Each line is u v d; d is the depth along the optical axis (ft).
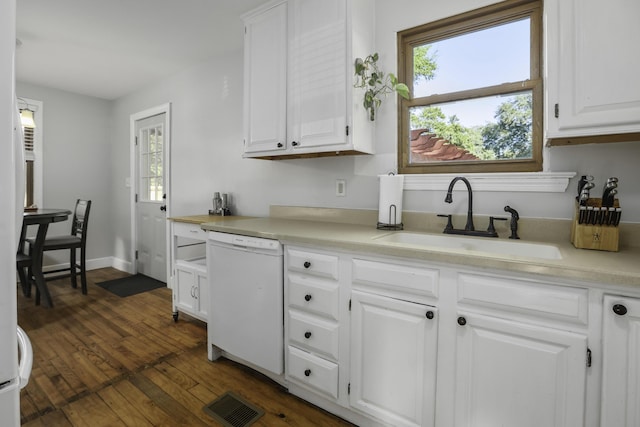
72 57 9.70
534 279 3.52
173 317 8.75
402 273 4.29
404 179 6.30
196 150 10.51
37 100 12.21
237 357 6.51
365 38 6.24
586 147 4.80
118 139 13.82
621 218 4.60
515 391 3.66
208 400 5.54
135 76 11.34
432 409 4.17
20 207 2.01
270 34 6.89
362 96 6.17
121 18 7.54
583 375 3.32
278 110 6.79
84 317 8.91
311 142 6.32
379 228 6.09
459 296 3.93
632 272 3.05
